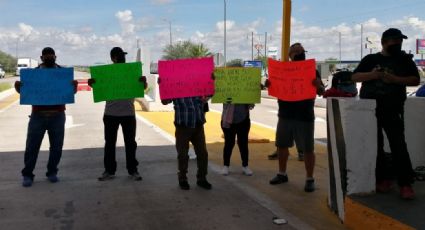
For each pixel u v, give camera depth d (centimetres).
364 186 537
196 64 683
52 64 720
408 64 543
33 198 651
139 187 709
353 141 530
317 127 1549
